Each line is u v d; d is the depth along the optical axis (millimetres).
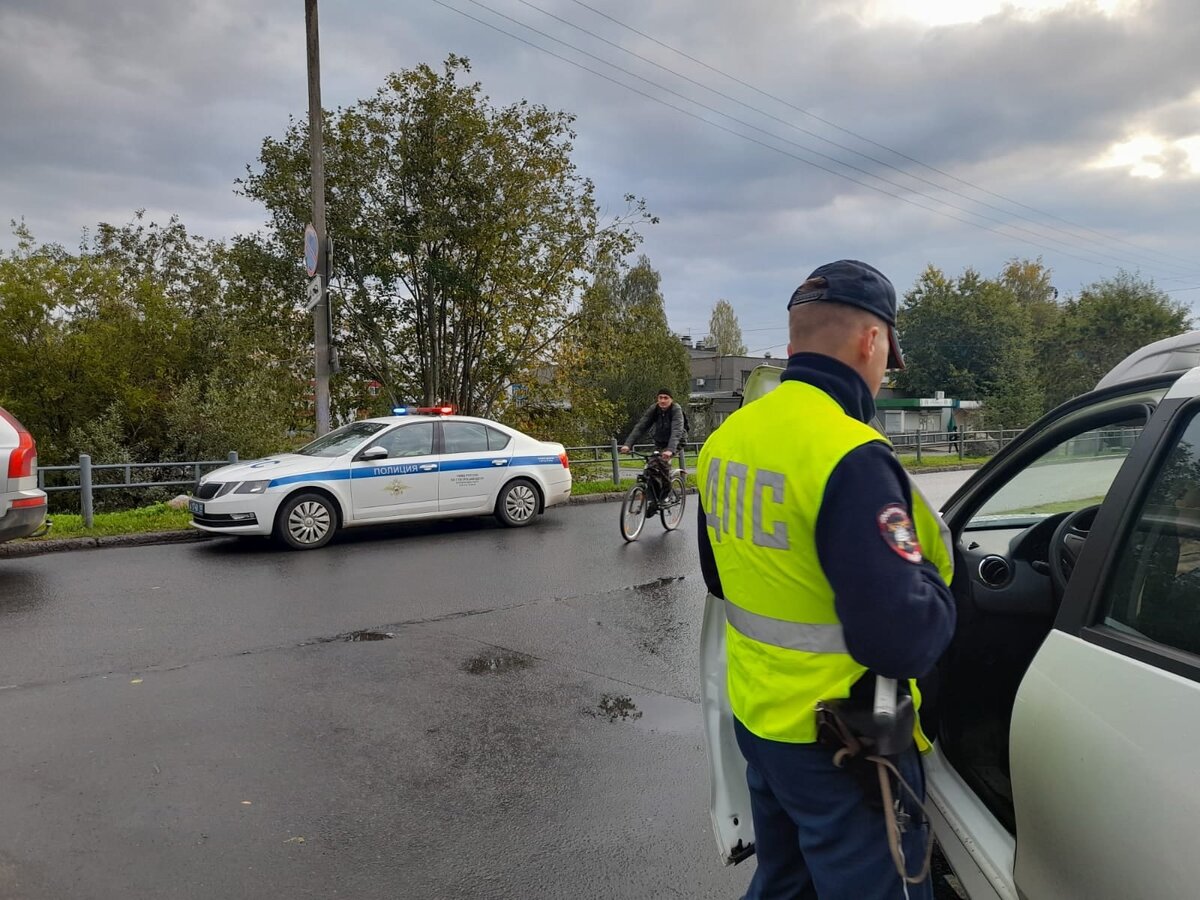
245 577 7695
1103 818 1469
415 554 8906
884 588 1427
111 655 5309
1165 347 2252
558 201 18188
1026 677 1753
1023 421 39500
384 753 3922
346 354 18406
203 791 3523
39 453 18484
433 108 16719
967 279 42812
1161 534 1627
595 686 4852
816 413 1604
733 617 1781
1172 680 1437
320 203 12156
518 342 18391
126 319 19609
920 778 1714
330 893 2824
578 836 3201
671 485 10203
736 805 2172
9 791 3502
